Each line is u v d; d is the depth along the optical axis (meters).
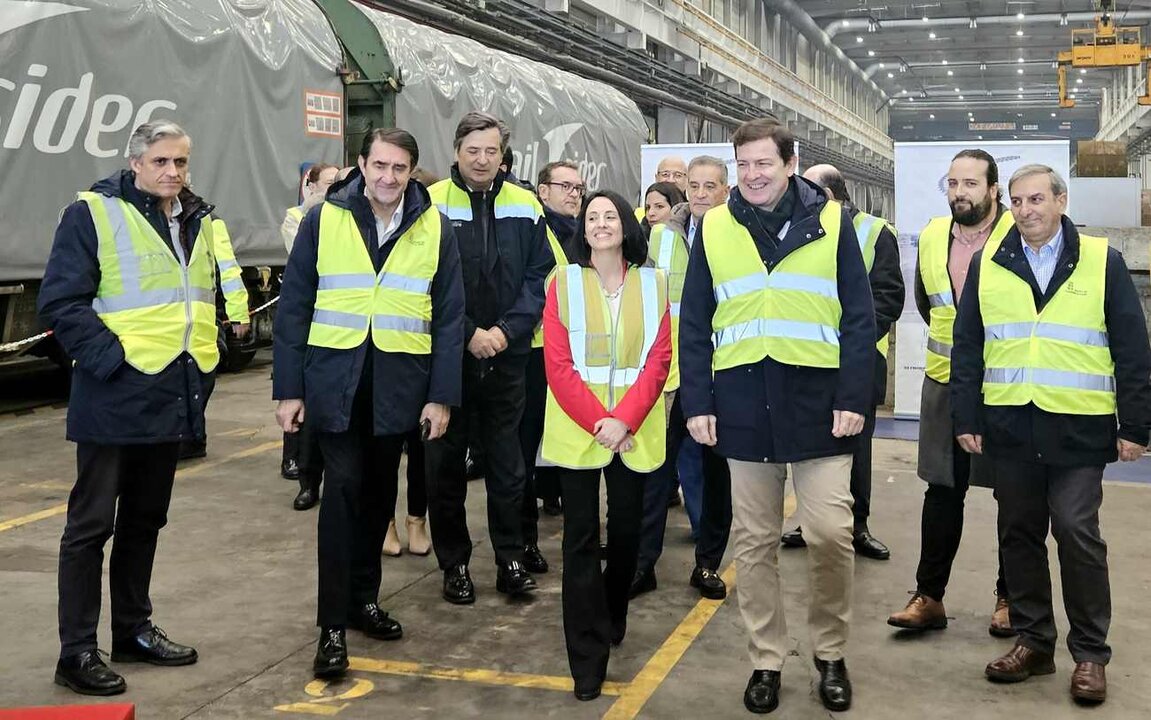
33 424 8.07
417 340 3.66
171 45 8.30
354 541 3.88
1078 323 3.36
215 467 6.72
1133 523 5.51
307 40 9.82
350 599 3.93
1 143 7.12
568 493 3.45
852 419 3.21
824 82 44.59
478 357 4.24
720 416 3.34
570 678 3.55
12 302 7.70
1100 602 3.38
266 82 9.26
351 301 3.58
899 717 3.24
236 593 4.38
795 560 4.86
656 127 25.78
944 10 39.22
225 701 3.34
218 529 5.32
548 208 5.00
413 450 4.83
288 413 3.60
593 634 3.41
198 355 3.53
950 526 3.91
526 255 4.42
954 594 4.43
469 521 5.55
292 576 4.60
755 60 32.75
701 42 27.47
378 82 10.12
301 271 3.63
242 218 9.16
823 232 3.26
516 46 16.80
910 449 7.49
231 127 8.92
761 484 3.33
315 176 6.38
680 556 4.98
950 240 3.96
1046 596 3.54
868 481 4.98
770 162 3.23
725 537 4.43
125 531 3.59
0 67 7.04
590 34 19.77
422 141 10.58
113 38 7.80
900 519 5.63
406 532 5.36
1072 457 3.35
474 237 4.34
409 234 3.67
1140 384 3.32
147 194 3.42
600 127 14.40
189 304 3.51
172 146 3.36
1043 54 47.72
